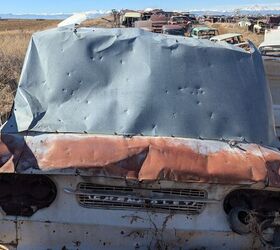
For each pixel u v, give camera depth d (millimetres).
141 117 4156
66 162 3539
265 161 3750
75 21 5102
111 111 4188
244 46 5453
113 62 4422
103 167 3518
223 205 3693
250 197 3746
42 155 3604
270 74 6523
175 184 3617
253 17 84750
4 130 4074
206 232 3701
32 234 3734
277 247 3748
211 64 4488
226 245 3738
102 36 4539
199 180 3520
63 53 4445
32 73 4410
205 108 4266
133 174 3514
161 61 4438
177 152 3670
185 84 4355
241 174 3576
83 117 4164
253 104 4375
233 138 4164
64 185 3652
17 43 22781
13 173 3545
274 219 3723
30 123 4109
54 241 3740
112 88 4305
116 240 3730
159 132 4102
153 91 4285
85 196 3660
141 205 3668
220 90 4367
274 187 3604
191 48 4539
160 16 49938
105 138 3820
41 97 4293
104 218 3688
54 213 3691
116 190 3658
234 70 4508
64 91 4293
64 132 4066
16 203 3703
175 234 3703
